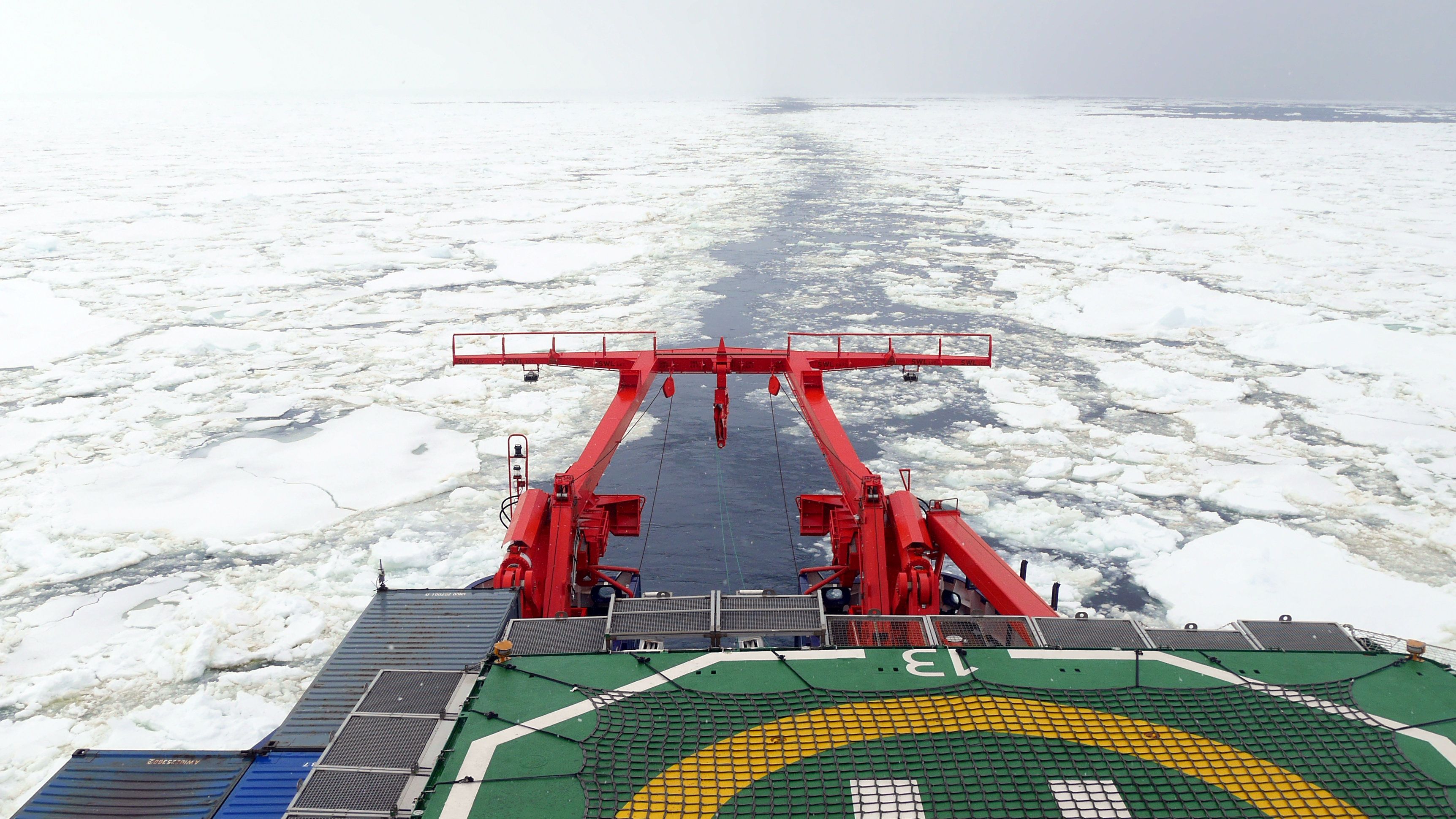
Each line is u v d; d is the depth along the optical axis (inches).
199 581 511.8
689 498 629.0
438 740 183.6
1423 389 860.6
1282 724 186.7
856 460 438.0
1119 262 1461.6
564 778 170.7
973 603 418.9
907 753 178.1
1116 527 576.1
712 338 1027.9
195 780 228.4
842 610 402.6
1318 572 518.3
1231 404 826.8
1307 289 1263.5
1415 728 185.3
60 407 799.1
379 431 747.4
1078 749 179.0
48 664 432.8
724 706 195.0
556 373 916.0
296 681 418.0
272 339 1017.5
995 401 834.2
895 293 1254.3
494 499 618.5
